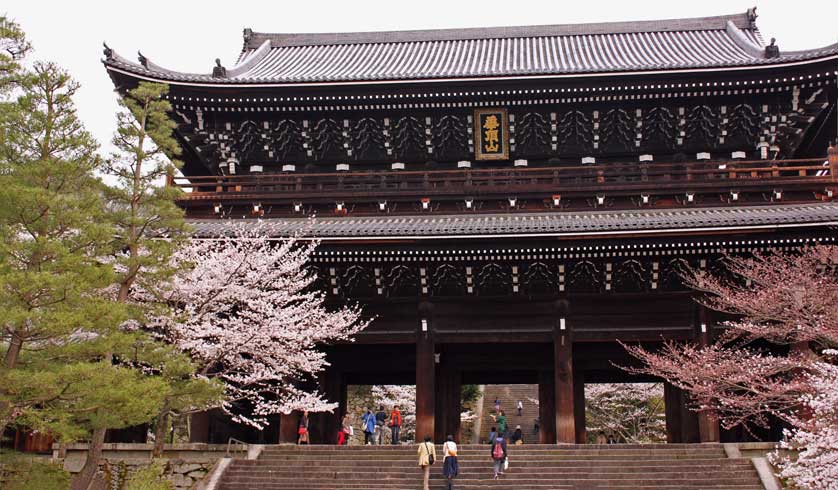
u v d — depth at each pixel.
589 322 33.69
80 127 22.78
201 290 29.67
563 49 50.84
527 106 38.62
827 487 22.09
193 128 40.19
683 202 36.62
